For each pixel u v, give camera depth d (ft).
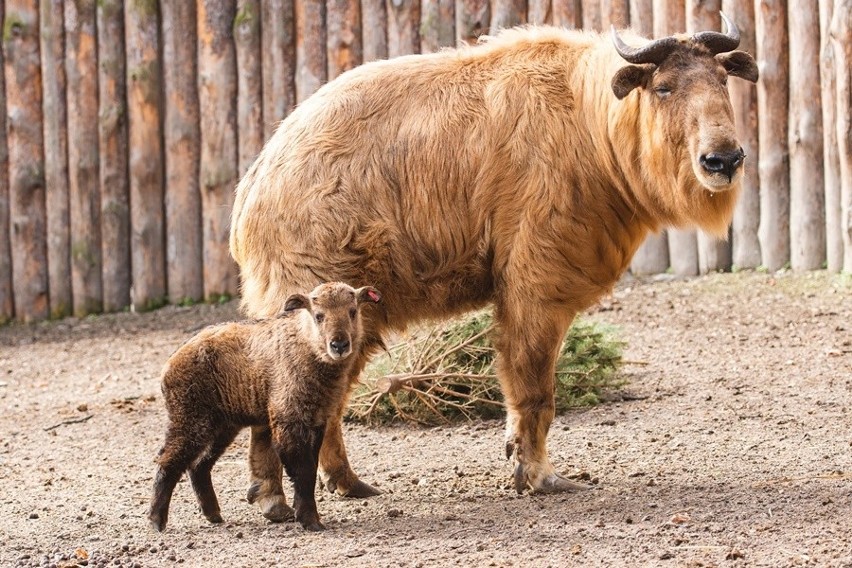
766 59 71.72
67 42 79.30
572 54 43.52
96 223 80.53
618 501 39.40
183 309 79.61
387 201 41.91
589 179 42.01
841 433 46.03
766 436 46.44
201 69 78.74
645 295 71.82
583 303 42.42
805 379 54.34
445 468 46.03
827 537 34.06
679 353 60.85
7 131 80.43
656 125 40.52
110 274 80.53
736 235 74.02
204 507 39.60
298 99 78.59
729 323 64.85
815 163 71.15
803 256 71.97
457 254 42.29
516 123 42.04
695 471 42.52
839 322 62.69
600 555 33.73
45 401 61.11
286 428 37.42
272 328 38.11
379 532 37.58
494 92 42.57
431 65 43.78
